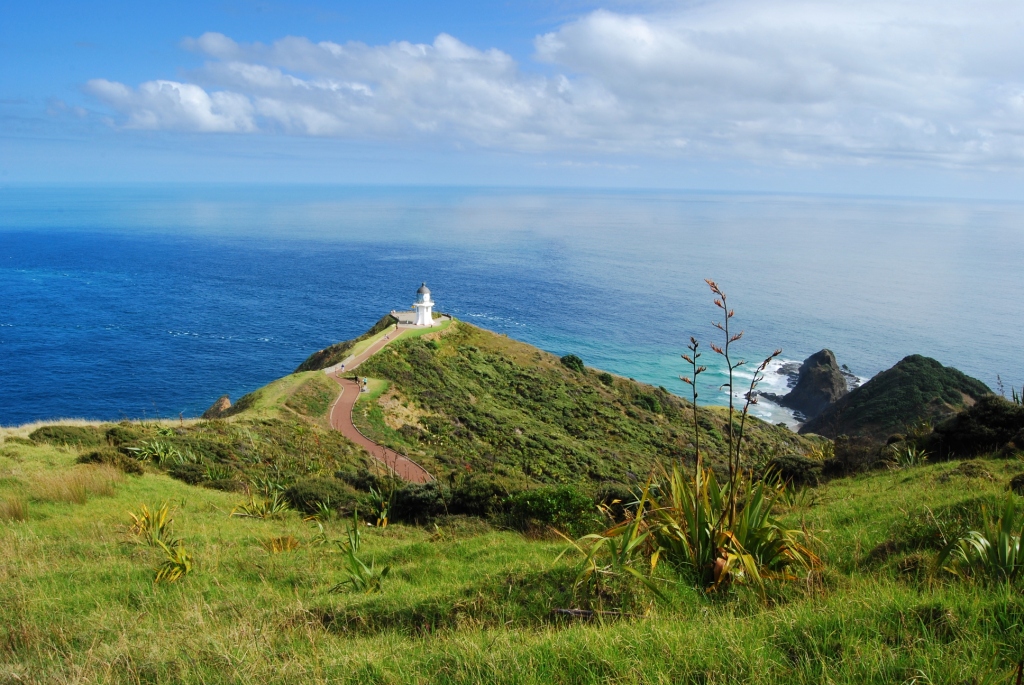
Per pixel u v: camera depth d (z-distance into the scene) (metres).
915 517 9.75
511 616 6.74
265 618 7.36
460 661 5.19
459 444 45.28
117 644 6.29
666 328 182.75
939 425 20.08
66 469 19.84
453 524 15.84
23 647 6.51
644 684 4.55
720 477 20.38
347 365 59.72
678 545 7.60
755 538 7.43
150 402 103.12
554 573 7.60
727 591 6.89
